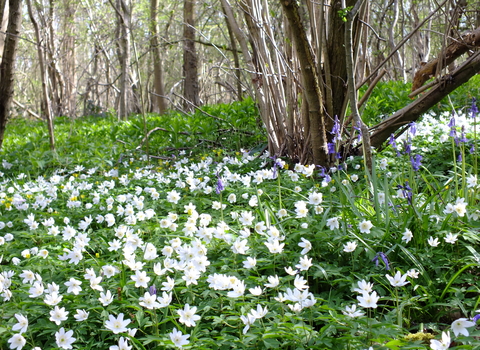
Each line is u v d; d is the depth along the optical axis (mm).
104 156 7535
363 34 5328
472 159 4898
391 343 1956
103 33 15648
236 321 2402
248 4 5559
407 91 8539
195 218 3346
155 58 17688
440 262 2766
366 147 3801
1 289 2480
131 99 25250
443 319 2590
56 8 18750
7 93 6070
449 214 2924
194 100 16797
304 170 4441
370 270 2785
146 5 16922
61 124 15891
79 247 3104
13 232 3949
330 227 3021
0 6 5836
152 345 2344
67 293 2670
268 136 5844
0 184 6145
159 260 3064
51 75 21672
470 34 4828
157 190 5262
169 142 8375
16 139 10305
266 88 5672
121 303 2516
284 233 3182
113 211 4531
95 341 2383
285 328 2193
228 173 4641
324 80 5172
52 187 5117
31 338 2303
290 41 5426
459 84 4918
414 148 5211
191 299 2582
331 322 2178
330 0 5012
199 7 15953
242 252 2803
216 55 17594
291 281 2795
